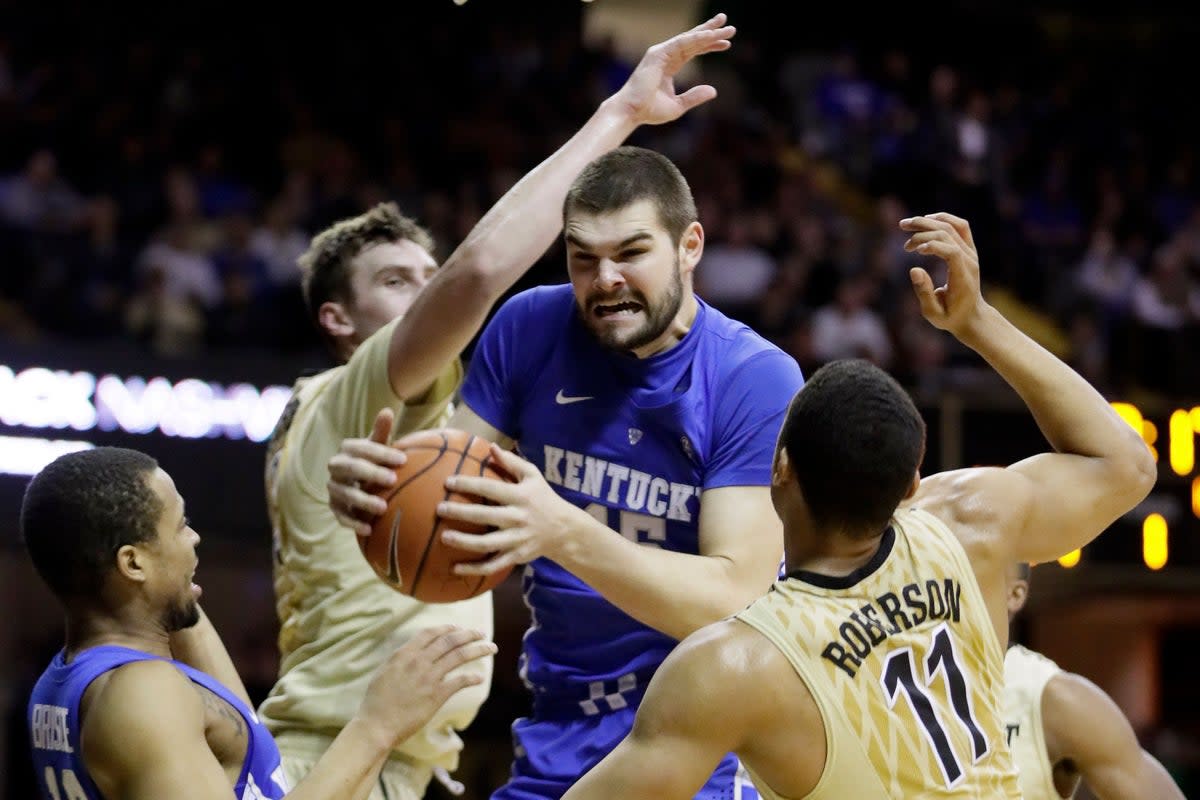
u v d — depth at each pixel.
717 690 3.23
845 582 3.40
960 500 3.72
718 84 21.72
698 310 4.43
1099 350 16.34
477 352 4.60
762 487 4.21
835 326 15.41
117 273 13.68
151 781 3.42
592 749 4.42
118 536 3.70
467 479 3.64
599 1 22.06
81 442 11.05
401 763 4.95
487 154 18.17
